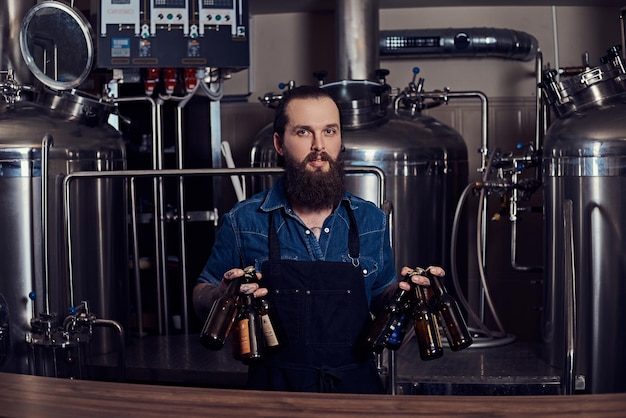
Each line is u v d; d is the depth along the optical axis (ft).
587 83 12.20
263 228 8.07
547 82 12.79
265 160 14.58
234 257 8.19
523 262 17.93
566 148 11.90
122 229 14.03
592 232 11.64
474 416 5.30
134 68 15.11
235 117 18.80
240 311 7.36
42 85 13.26
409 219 14.25
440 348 7.39
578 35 17.90
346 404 5.58
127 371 12.76
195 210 16.84
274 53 18.63
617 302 11.57
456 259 15.34
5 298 12.36
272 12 18.45
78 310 11.34
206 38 14.80
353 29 15.70
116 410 5.51
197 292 8.13
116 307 13.84
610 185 11.48
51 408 5.58
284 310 7.77
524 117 17.90
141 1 14.69
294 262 7.82
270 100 14.57
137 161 16.96
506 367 12.35
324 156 7.79
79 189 12.95
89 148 13.00
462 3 17.66
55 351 11.23
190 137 17.06
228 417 5.30
